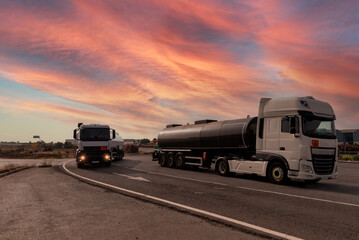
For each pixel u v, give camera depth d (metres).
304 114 10.38
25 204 6.87
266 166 11.41
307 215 5.89
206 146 15.56
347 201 7.50
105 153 18.36
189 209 6.30
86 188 9.30
